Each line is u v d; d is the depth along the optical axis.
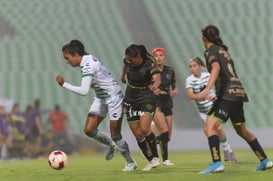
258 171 25.11
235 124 25.38
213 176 22.33
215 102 24.42
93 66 26.58
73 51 26.48
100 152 76.38
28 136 67.94
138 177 22.78
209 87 23.50
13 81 91.81
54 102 87.56
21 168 35.06
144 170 28.19
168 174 24.00
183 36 105.88
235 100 24.11
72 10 110.56
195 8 113.25
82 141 76.00
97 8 111.81
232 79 24.19
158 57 36.22
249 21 110.31
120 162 42.50
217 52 24.22
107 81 27.45
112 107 27.62
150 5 113.81
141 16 110.81
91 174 26.16
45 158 64.50
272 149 70.06
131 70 26.97
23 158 67.38
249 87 94.12
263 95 92.50
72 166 36.47
